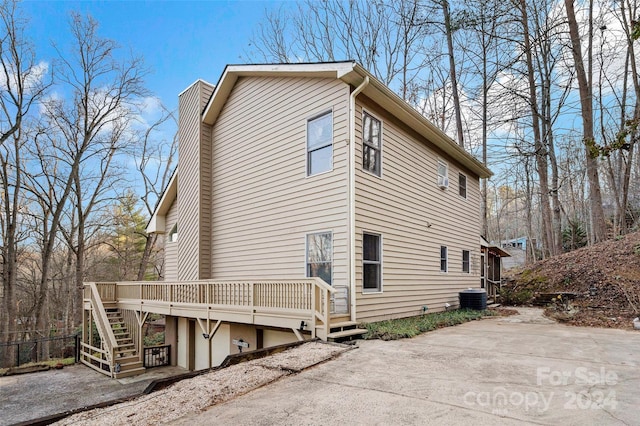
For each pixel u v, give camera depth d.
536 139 18.69
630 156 17.91
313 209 8.21
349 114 7.68
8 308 15.90
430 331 7.74
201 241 10.70
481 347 6.03
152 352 11.32
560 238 17.84
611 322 8.69
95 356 11.67
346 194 7.56
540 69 18.59
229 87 10.57
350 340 6.68
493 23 18.25
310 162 8.46
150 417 3.38
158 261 29.77
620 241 14.64
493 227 41.12
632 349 5.82
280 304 7.20
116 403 3.79
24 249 19.69
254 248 9.55
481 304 11.37
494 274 14.95
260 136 9.70
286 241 8.75
